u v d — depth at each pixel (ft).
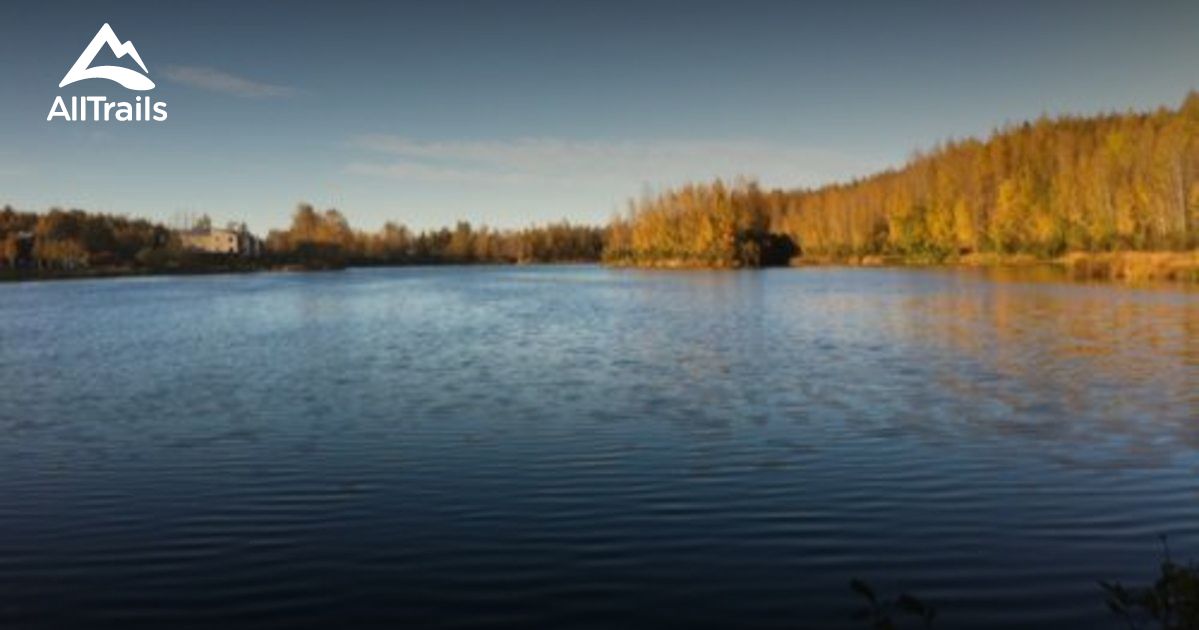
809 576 36.17
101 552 40.11
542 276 416.46
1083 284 217.56
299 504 46.88
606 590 35.04
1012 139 470.39
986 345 107.86
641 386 82.99
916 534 40.78
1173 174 278.05
